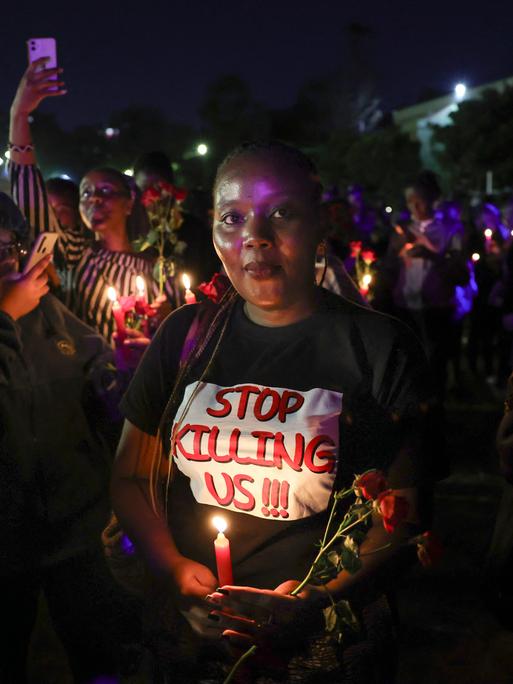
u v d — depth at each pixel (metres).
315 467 1.94
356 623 1.80
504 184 26.92
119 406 2.25
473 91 39.06
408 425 1.97
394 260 7.93
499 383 9.62
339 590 1.90
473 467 6.64
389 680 2.03
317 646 1.91
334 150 40.06
